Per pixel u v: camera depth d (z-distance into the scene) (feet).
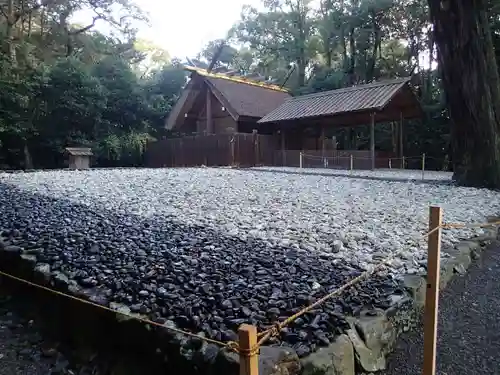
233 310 7.13
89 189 22.84
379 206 18.62
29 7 67.77
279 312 7.06
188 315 6.98
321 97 51.49
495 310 8.75
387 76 77.61
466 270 10.82
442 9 25.72
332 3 78.95
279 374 5.25
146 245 11.20
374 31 74.08
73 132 55.01
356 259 10.27
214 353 5.76
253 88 62.39
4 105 49.62
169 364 6.23
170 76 77.00
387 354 7.17
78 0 75.31
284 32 90.12
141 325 6.82
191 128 67.15
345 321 6.83
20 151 51.72
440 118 56.85
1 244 11.54
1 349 8.38
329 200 20.35
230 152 49.32
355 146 67.72
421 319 8.37
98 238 11.89
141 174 33.81
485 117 26.18
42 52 70.13
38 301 9.53
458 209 17.85
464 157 27.68
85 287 8.48
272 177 32.89
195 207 17.49
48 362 7.89
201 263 9.68
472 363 6.98
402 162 50.47
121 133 60.64
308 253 10.70
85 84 55.57
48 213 15.53
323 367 5.75
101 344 7.59
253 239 12.03
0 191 21.49
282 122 50.72
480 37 25.53
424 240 12.29
